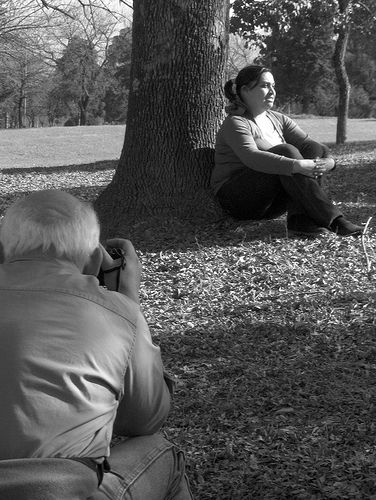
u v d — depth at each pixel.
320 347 4.91
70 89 61.75
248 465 3.55
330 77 52.06
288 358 4.79
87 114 73.19
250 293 6.04
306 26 19.55
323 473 3.44
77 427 2.09
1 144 36.44
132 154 7.86
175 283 6.43
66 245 2.31
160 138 7.73
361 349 4.82
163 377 2.43
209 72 7.68
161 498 2.38
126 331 2.23
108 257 2.58
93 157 30.69
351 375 4.46
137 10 7.73
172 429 3.97
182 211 7.68
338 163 14.23
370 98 66.56
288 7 16.97
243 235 7.36
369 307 5.53
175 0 7.56
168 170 7.73
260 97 7.20
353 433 3.77
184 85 7.65
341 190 10.08
